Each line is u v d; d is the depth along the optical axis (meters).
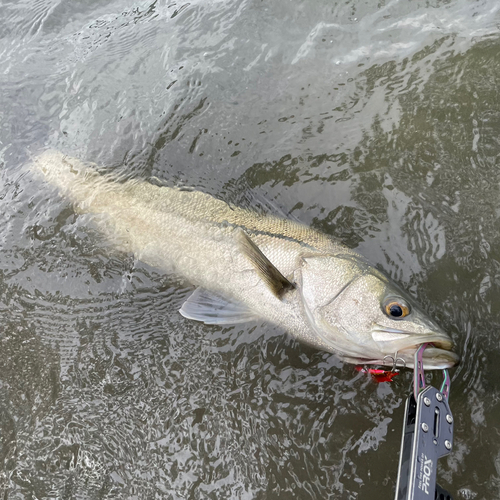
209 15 0.84
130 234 0.64
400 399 0.50
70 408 0.52
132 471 0.49
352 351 0.52
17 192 0.68
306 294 0.55
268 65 0.77
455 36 0.76
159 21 0.86
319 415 0.50
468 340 0.51
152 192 0.66
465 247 0.57
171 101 0.75
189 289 0.60
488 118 0.67
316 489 0.47
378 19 0.80
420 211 0.60
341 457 0.48
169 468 0.49
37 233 0.64
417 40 0.77
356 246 0.58
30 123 0.76
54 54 0.85
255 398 0.51
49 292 0.60
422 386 0.45
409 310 0.50
